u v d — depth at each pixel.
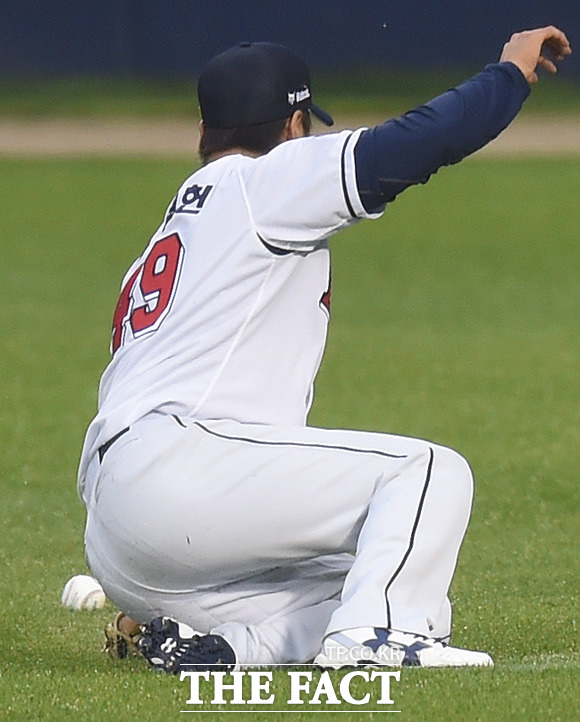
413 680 12.20
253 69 14.02
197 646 12.83
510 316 43.28
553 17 113.62
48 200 71.62
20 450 26.56
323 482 12.64
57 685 12.62
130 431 12.89
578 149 90.12
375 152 12.84
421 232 62.75
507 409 30.25
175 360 13.16
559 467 25.08
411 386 32.88
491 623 16.00
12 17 116.25
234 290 13.20
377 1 115.75
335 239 61.12
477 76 13.39
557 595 17.44
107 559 13.15
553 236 61.25
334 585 13.48
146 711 11.81
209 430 12.74
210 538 12.59
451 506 12.65
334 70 115.44
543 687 12.21
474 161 86.00
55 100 108.25
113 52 117.25
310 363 13.48
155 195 72.94
